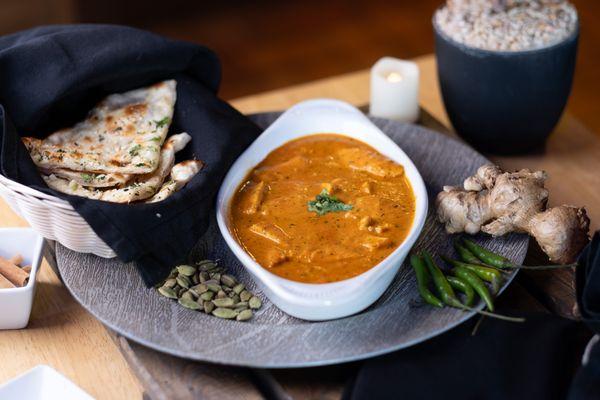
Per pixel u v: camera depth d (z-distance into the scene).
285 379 0.67
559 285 0.73
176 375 0.67
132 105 0.79
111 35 0.80
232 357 0.64
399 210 0.74
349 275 0.69
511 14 0.84
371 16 1.80
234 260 0.75
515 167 0.88
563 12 0.84
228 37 1.74
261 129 0.85
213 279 0.72
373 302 0.69
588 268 0.67
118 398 0.69
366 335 0.66
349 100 0.99
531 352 0.65
